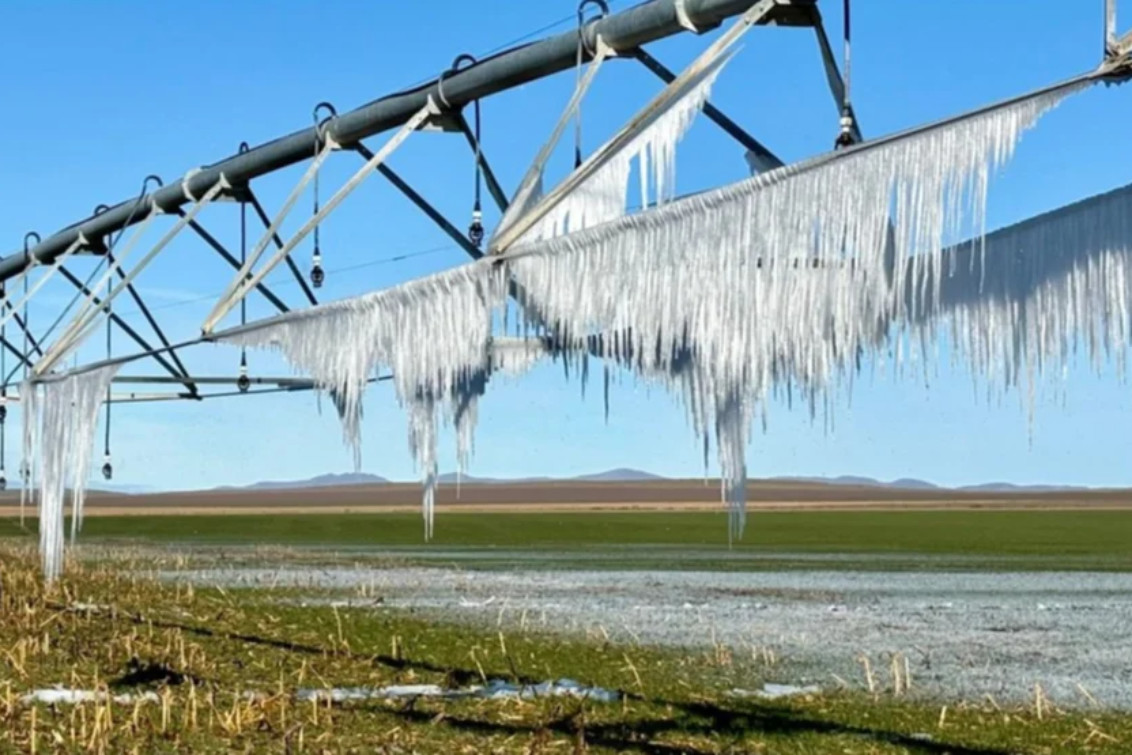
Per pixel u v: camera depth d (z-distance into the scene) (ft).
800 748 60.39
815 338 29.43
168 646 82.94
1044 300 27.02
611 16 44.14
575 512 464.24
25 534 277.85
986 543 277.23
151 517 408.46
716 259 30.83
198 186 71.00
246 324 43.60
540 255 34.88
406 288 38.37
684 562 213.25
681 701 71.15
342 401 40.16
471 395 37.76
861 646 102.68
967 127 28.02
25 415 65.67
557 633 105.91
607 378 34.53
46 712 61.67
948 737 64.28
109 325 75.41
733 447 30.96
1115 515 430.61
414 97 53.31
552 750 57.26
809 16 36.60
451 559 217.56
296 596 136.77
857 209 29.04
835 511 469.57
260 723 60.49
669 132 36.76
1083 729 67.56
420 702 67.46
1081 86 27.20
